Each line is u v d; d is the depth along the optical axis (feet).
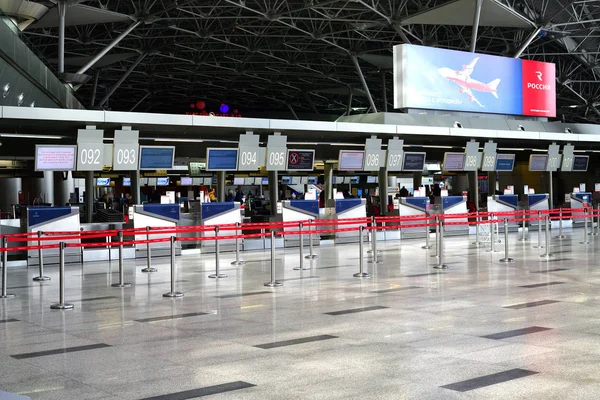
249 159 88.43
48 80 101.91
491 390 22.80
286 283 52.80
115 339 32.71
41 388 24.11
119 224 81.51
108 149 78.18
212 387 23.91
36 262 71.61
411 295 45.27
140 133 87.81
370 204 116.26
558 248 79.10
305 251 83.61
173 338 32.68
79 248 74.13
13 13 110.93
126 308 42.19
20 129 78.95
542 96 128.98
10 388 24.20
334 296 45.60
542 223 117.29
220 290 49.57
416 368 25.98
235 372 25.95
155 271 63.52
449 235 107.24
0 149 88.53
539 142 119.85
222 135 91.91
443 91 115.96
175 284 53.42
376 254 71.26
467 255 72.79
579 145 128.57
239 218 86.74
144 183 160.97
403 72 111.86
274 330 34.22
